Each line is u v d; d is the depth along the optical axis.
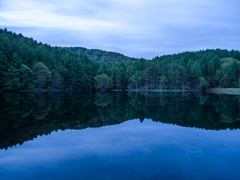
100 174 7.49
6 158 9.12
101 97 50.09
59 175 7.43
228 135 13.24
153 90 99.38
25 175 7.46
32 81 66.56
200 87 95.44
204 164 8.47
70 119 18.61
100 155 9.44
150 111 24.38
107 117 20.05
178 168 8.05
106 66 110.69
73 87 93.62
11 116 19.25
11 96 44.12
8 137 12.43
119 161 8.72
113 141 11.78
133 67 113.50
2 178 7.21
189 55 168.38
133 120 18.56
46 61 80.19
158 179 7.13
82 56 116.81
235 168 8.10
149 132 14.06
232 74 94.81
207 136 13.00
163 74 102.75
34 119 18.08
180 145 11.02
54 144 11.13
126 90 102.12
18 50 69.62
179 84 101.00
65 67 91.25
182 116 20.75
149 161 8.75
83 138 12.40
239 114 22.03
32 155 9.48
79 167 8.12
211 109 26.33
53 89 77.31
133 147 10.63
